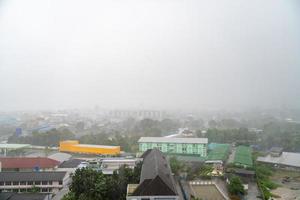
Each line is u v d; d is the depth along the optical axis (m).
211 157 68.00
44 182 49.22
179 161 62.62
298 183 56.00
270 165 68.38
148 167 44.00
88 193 39.16
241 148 78.31
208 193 47.09
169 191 35.09
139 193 35.06
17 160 61.22
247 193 47.97
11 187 48.53
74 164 63.41
